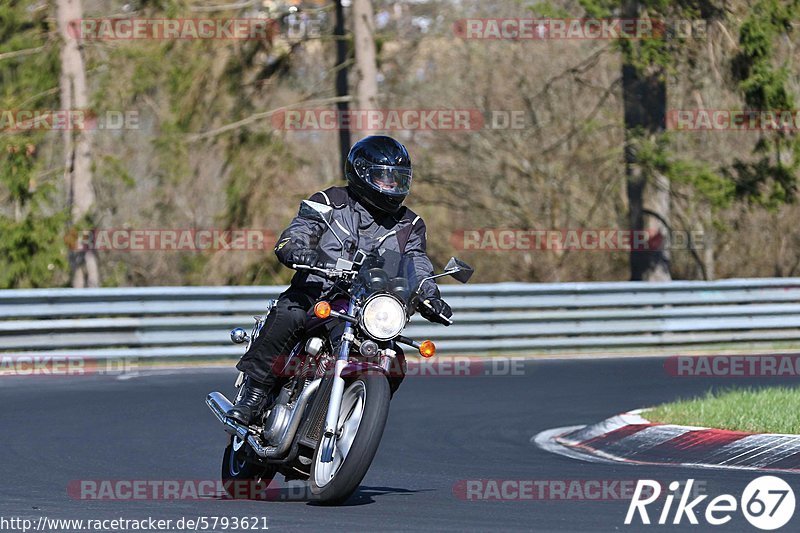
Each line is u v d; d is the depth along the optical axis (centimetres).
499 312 4197
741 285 4225
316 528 1277
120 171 5303
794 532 1260
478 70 7188
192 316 3819
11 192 5197
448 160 7219
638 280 5566
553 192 7138
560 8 5178
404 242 1485
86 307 3609
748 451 1912
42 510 1434
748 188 5194
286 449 1445
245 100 5628
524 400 2922
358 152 1462
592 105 6938
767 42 4944
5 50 5259
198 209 6519
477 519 1345
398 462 1997
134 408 2742
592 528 1280
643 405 2798
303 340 1473
